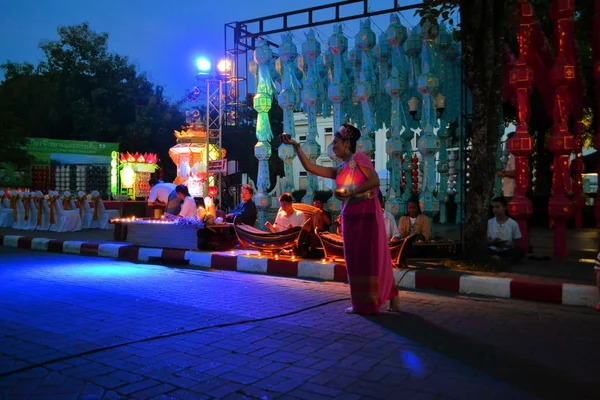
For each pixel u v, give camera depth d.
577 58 10.80
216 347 4.07
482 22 7.26
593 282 6.14
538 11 11.60
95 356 3.81
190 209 9.75
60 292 6.26
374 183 5.06
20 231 14.05
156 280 7.23
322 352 3.97
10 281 7.03
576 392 3.20
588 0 11.02
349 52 12.60
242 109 22.09
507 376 3.48
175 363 3.68
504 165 15.46
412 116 12.91
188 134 17.27
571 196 13.69
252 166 24.38
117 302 5.71
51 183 25.33
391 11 11.20
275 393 3.15
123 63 34.00
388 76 11.99
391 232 8.16
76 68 33.12
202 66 15.31
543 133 17.19
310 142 12.49
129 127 32.12
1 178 26.00
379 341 4.29
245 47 14.23
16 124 24.95
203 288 6.64
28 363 3.63
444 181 14.97
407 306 5.65
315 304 5.71
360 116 13.92
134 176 20.86
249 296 6.15
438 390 3.22
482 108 7.37
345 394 3.14
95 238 11.95
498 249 7.68
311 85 12.45
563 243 8.07
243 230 8.45
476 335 4.49
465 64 7.46
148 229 9.91
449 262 7.46
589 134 18.23
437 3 7.45
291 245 8.02
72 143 27.66
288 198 8.68
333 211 12.14
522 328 4.73
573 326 4.82
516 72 8.07
